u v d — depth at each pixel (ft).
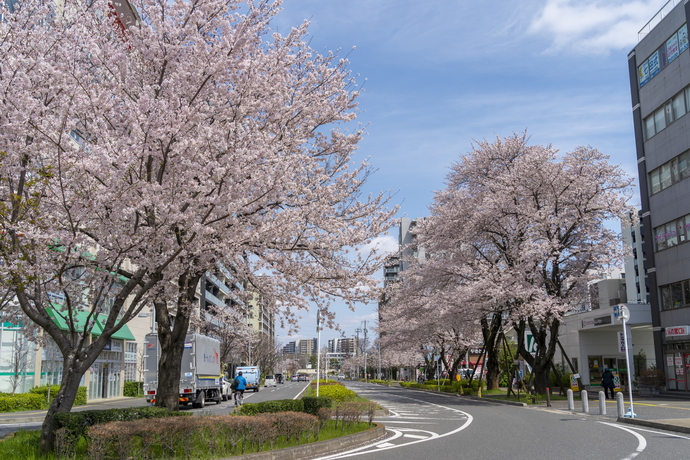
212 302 209.36
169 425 29.48
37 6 35.04
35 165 33.88
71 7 36.27
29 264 31.63
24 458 29.07
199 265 41.39
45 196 33.06
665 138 111.45
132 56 37.86
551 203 91.40
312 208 39.78
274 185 34.35
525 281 85.87
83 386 104.99
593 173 91.20
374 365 392.27
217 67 35.01
